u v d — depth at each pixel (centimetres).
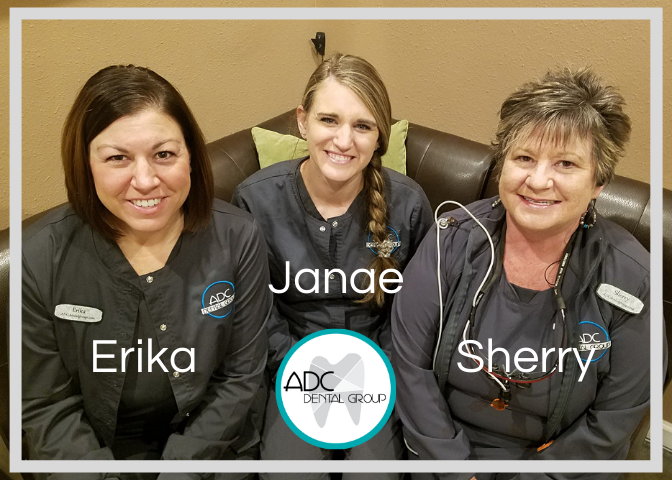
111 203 103
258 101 203
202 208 112
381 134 131
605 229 113
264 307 126
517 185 104
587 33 161
